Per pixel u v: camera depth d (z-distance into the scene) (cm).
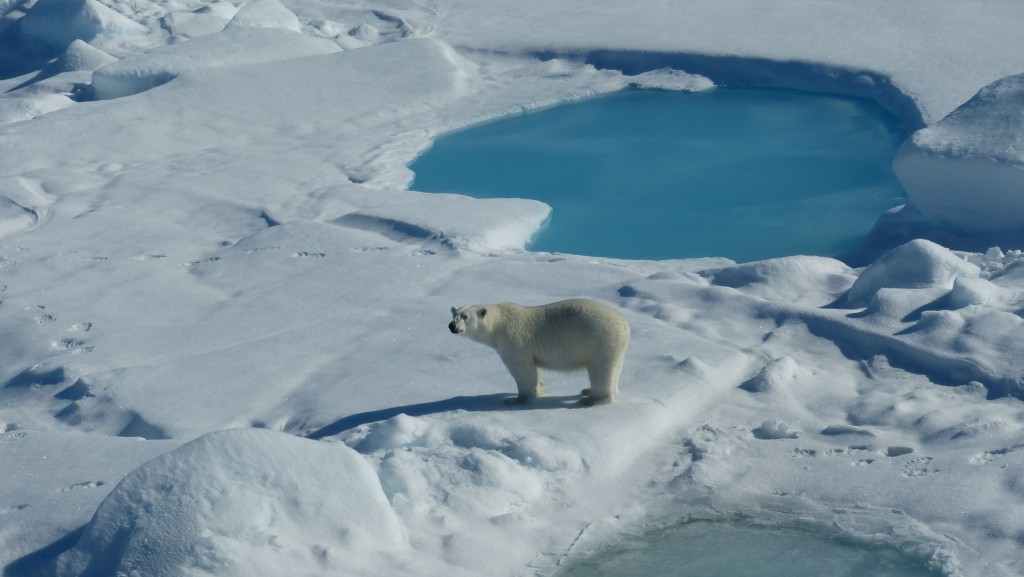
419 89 3459
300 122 3234
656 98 3381
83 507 1076
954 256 1672
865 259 2053
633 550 1067
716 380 1405
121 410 1514
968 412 1287
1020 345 1397
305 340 1722
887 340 1495
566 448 1191
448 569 990
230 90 3384
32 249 2277
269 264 2108
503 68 3734
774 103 3266
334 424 1369
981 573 972
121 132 3103
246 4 4244
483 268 2003
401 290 1923
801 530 1088
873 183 2577
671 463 1227
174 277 2095
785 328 1605
